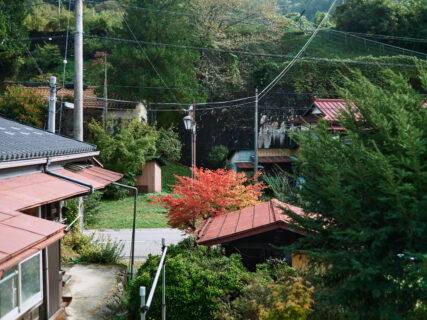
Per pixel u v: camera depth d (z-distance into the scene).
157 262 8.48
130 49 30.62
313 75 35.22
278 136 35.62
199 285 7.38
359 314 5.28
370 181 5.21
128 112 30.55
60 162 9.23
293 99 35.56
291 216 6.20
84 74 37.03
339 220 5.43
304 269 7.43
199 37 37.50
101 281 10.37
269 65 36.56
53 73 39.12
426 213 4.59
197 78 37.25
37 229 5.34
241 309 6.55
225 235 8.29
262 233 8.66
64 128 28.28
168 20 31.92
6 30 35.41
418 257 4.45
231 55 38.00
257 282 7.05
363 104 5.82
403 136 4.68
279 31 41.22
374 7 39.78
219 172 11.40
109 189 25.81
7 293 5.50
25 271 6.07
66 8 46.28
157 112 35.56
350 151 5.68
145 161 27.83
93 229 18.70
